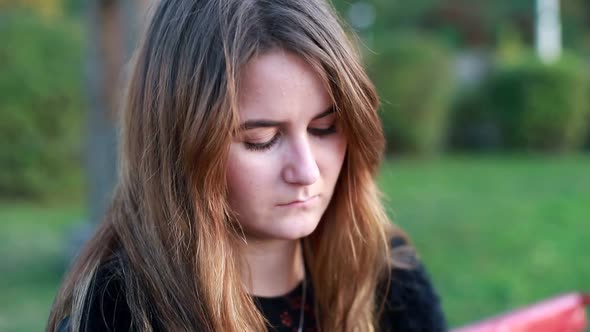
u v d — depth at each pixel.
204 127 0.78
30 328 3.08
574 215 5.66
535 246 4.66
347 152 0.90
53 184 6.70
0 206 6.40
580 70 10.12
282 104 0.77
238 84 0.77
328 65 0.79
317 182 0.83
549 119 10.02
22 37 6.53
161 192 0.84
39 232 5.14
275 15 0.78
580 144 10.43
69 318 0.84
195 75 0.79
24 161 6.59
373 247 0.98
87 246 0.91
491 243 4.74
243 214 0.82
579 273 4.01
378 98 0.87
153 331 0.83
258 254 0.93
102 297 0.83
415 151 9.67
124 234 0.87
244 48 0.76
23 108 6.52
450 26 15.81
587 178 7.68
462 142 10.58
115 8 3.59
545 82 9.98
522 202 6.29
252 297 0.94
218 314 0.83
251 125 0.78
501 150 10.36
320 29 0.80
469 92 10.42
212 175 0.79
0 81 6.48
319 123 0.82
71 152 6.75
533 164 8.98
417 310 1.04
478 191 6.94
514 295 3.59
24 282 3.83
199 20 0.81
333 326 0.99
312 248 1.00
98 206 3.69
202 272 0.82
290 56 0.78
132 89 0.89
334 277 0.99
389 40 9.64
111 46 3.60
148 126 0.85
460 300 3.53
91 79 3.67
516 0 15.53
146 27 0.90
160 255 0.83
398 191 6.96
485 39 15.91
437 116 9.73
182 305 0.82
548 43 13.41
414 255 1.07
